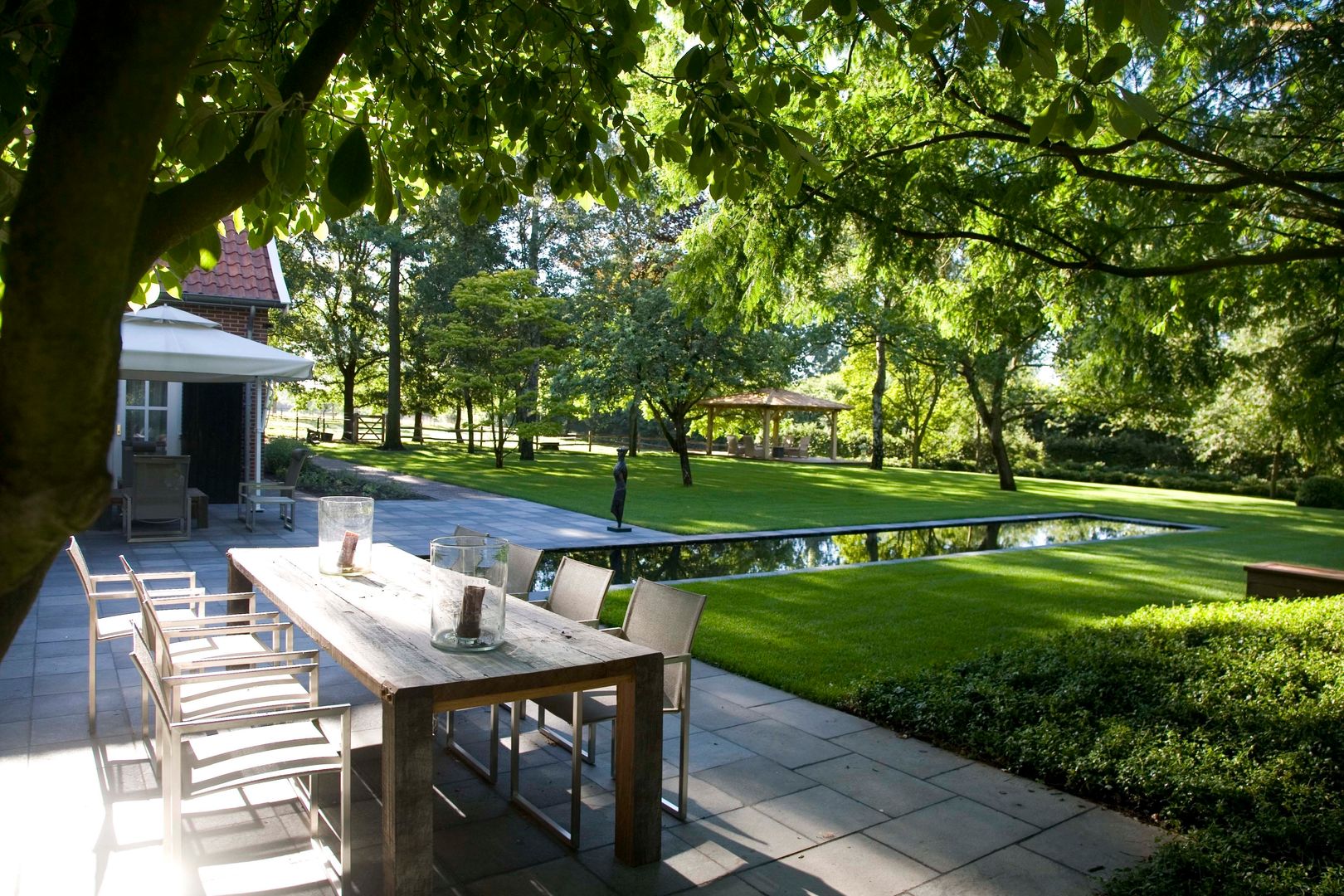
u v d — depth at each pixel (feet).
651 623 13.02
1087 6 7.01
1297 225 21.94
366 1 5.88
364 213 92.68
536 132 10.93
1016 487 83.46
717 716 16.20
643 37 20.86
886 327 81.51
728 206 22.34
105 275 2.72
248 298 40.63
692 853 11.01
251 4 10.33
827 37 19.77
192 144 8.56
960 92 19.80
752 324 24.08
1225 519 62.59
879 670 18.56
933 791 13.12
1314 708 14.83
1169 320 22.82
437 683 9.01
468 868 10.47
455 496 53.42
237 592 16.33
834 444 118.11
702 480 74.95
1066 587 30.40
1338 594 25.43
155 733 14.05
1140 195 20.89
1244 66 18.98
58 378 2.68
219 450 42.42
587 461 93.35
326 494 50.83
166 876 9.50
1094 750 13.60
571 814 11.06
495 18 11.08
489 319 90.53
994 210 21.22
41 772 12.61
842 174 21.22
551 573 31.73
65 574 26.32
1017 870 10.77
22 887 9.66
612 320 66.18
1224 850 10.52
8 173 6.27
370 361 108.47
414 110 11.70
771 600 26.22
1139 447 111.04
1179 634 20.44
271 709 11.43
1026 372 96.07
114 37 2.61
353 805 12.07
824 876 10.52
